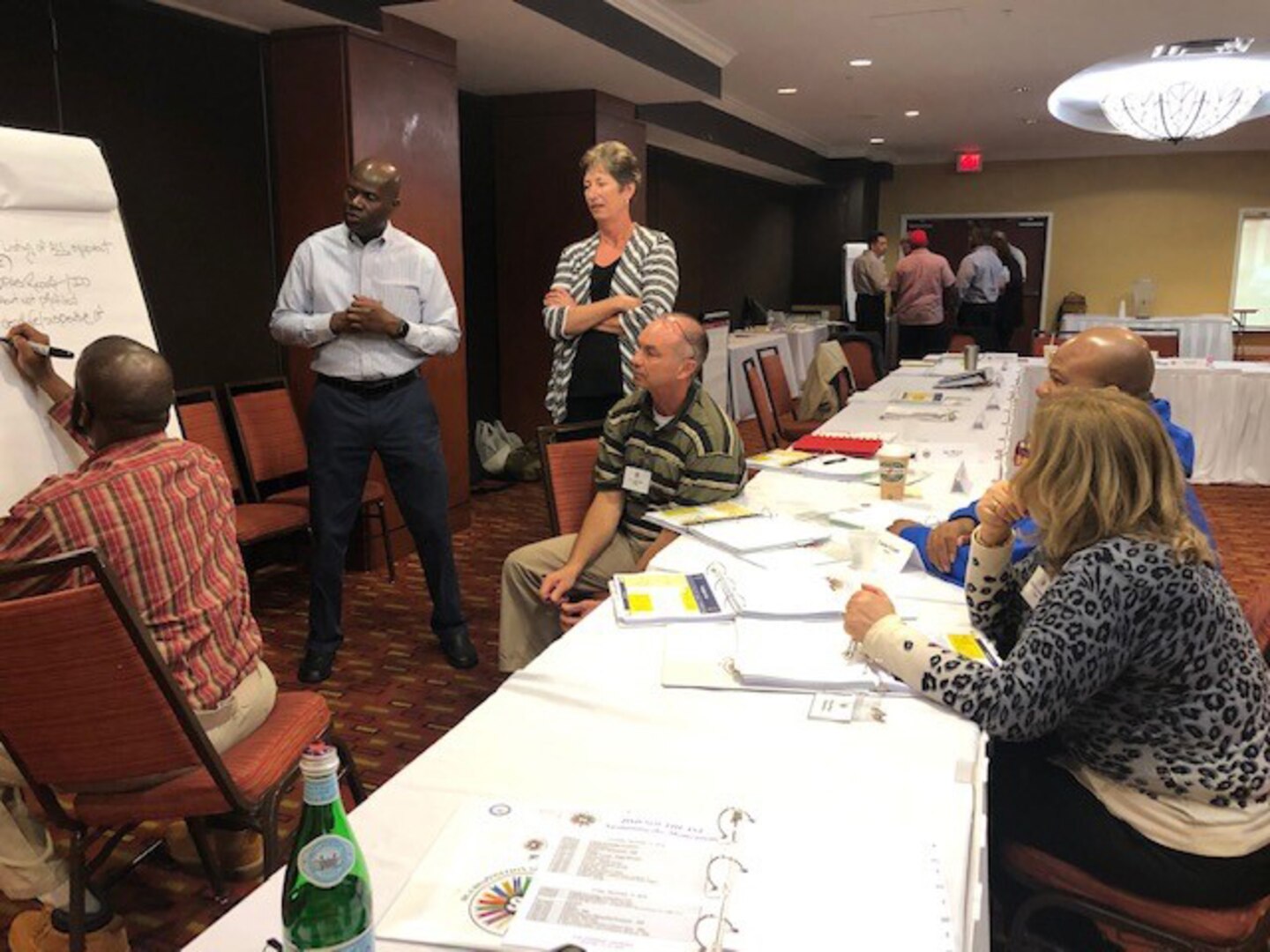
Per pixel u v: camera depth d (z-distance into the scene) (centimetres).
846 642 160
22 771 161
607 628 173
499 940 92
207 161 385
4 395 204
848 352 717
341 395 311
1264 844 133
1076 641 129
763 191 1143
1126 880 141
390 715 301
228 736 177
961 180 1255
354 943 84
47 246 219
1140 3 519
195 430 368
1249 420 645
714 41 603
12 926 188
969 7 530
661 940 91
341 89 396
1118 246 1211
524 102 607
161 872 220
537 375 635
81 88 335
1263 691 136
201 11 372
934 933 92
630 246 302
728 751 129
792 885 98
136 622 150
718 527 225
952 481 286
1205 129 745
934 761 126
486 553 475
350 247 314
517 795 118
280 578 432
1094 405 138
